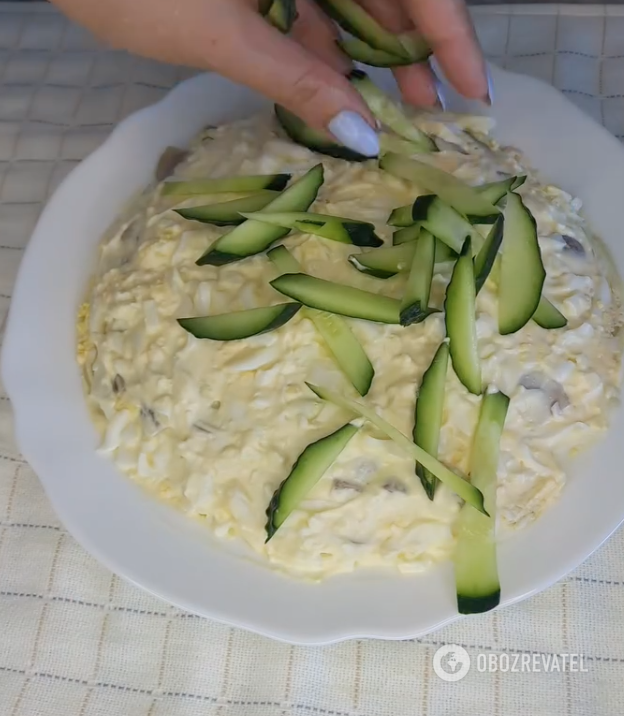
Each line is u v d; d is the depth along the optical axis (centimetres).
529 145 42
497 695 32
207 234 35
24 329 38
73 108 49
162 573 32
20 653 34
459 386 31
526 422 32
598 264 38
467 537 31
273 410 32
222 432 32
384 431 30
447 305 31
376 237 33
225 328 32
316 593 32
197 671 33
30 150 47
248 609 31
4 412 40
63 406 36
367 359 31
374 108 37
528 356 33
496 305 33
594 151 41
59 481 34
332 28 40
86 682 33
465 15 37
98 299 37
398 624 31
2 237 45
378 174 36
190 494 33
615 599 34
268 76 33
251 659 33
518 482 32
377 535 32
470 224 33
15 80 50
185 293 34
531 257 33
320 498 31
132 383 34
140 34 35
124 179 42
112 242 39
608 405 34
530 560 31
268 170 37
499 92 43
